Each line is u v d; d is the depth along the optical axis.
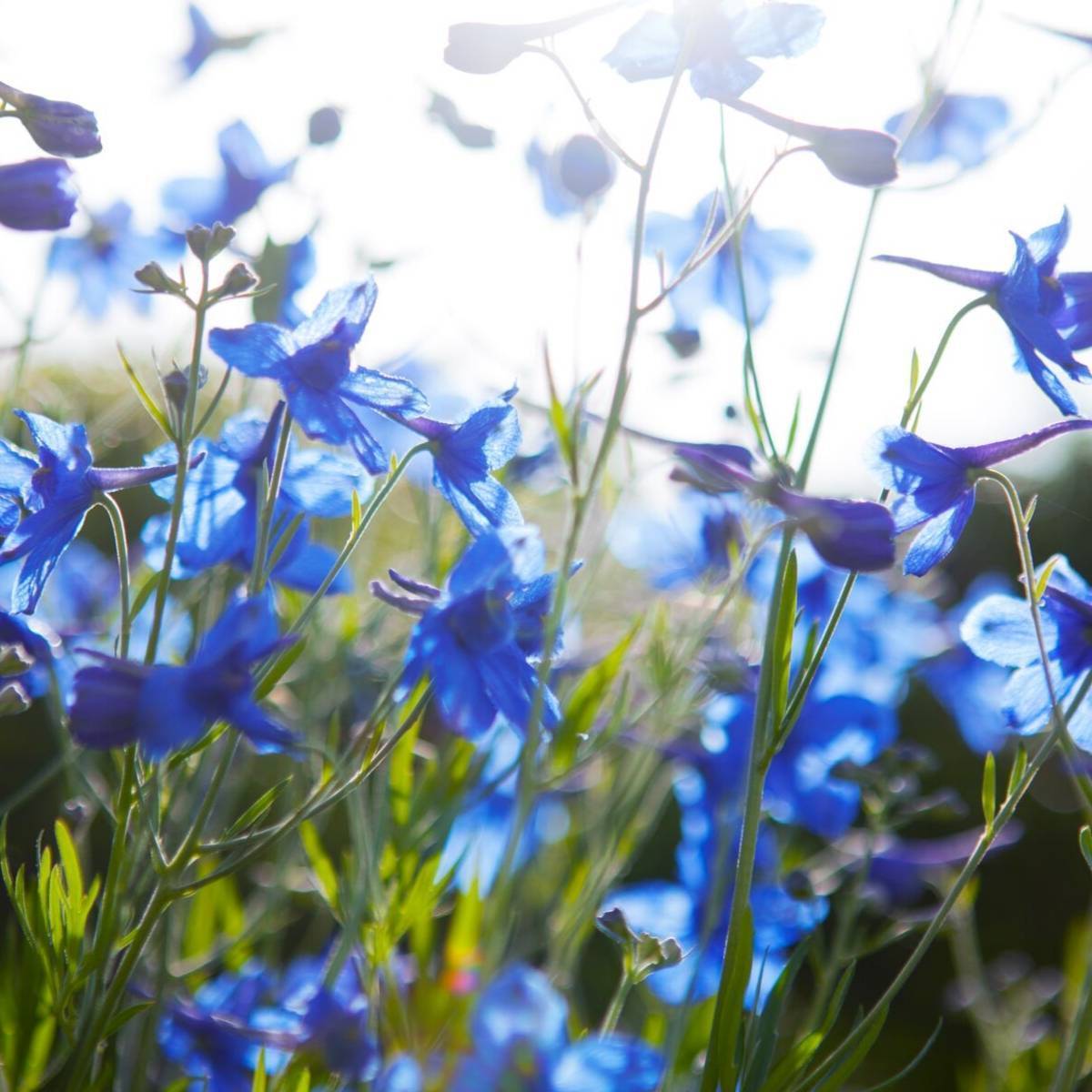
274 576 0.44
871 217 0.42
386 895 0.44
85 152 0.41
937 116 0.52
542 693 0.37
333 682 0.53
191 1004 0.46
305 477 0.43
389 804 0.44
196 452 0.41
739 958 0.40
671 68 0.42
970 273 0.42
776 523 0.40
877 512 0.39
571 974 0.50
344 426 0.39
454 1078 0.36
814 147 0.41
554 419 0.41
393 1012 0.40
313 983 0.47
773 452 0.42
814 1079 0.39
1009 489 0.41
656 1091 0.39
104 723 0.35
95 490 0.40
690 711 0.53
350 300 0.39
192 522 0.42
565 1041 0.36
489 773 0.48
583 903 0.48
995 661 0.44
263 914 0.48
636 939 0.43
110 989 0.38
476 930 0.40
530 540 0.38
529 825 0.48
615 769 0.54
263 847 0.38
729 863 0.52
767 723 0.40
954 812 0.51
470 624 0.38
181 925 0.48
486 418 0.41
